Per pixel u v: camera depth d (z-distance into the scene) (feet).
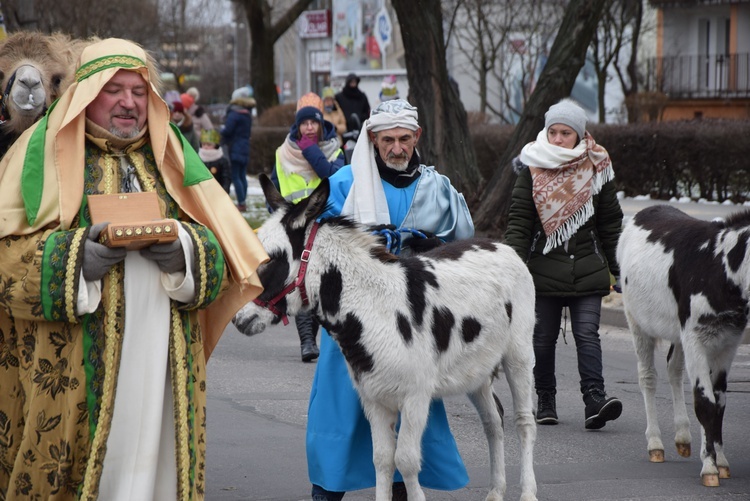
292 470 23.56
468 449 25.77
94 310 15.17
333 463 18.63
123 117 15.94
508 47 130.21
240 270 16.26
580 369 28.04
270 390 32.04
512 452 25.76
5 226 15.21
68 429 15.30
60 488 15.38
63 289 14.80
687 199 78.89
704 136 76.33
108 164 16.01
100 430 15.12
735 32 135.44
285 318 18.52
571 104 27.78
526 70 138.41
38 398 15.38
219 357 37.52
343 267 18.07
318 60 192.85
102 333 15.43
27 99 18.33
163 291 15.84
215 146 72.95
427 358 18.20
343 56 164.35
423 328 18.31
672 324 24.95
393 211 20.12
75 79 15.88
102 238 15.11
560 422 29.04
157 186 16.33
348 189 20.18
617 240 28.14
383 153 19.97
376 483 18.33
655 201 79.05
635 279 26.09
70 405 15.30
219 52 276.21
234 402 30.35
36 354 15.47
